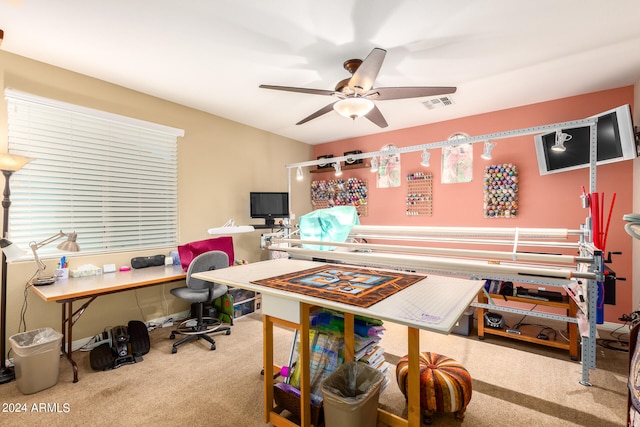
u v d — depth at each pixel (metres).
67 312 2.72
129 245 3.20
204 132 3.85
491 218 3.87
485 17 1.98
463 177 4.07
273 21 2.03
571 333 2.59
